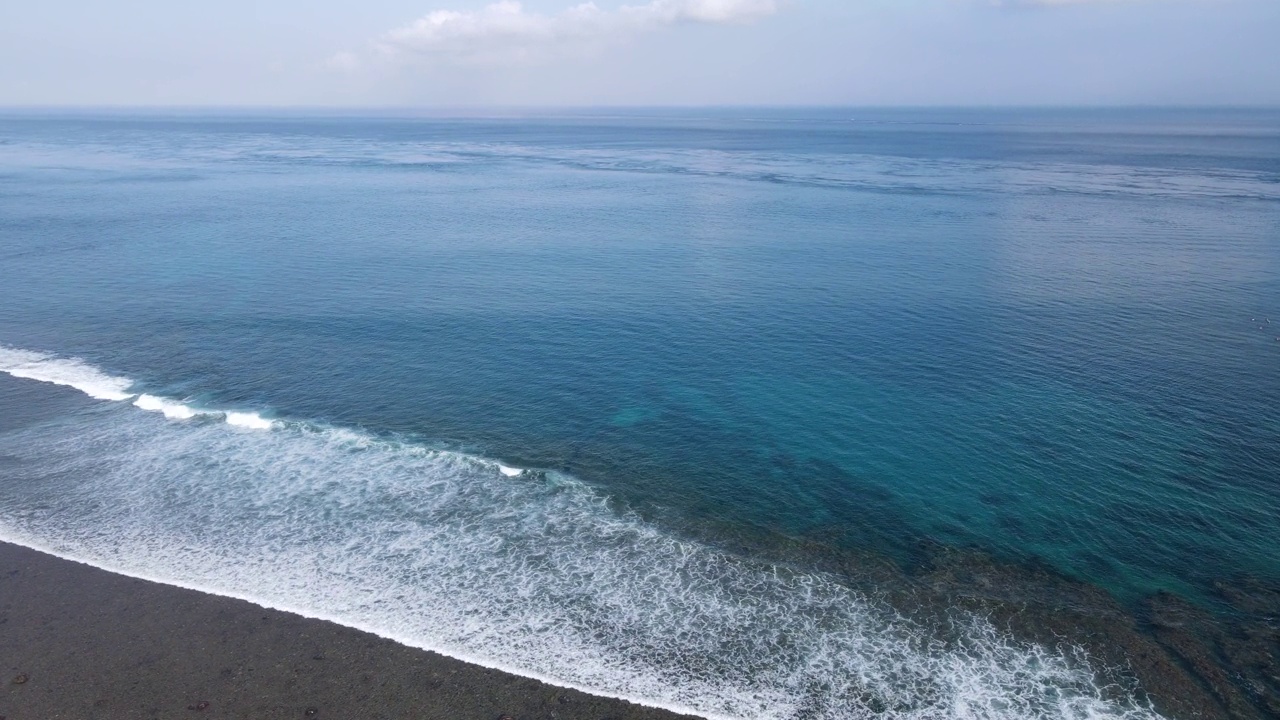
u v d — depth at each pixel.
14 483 27.67
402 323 44.94
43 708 17.86
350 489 27.64
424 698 18.25
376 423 32.72
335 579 22.69
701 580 22.92
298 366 38.59
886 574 23.28
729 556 24.08
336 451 30.31
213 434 31.59
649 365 38.97
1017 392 35.34
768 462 29.75
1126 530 25.31
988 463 29.47
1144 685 19.00
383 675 18.95
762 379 37.19
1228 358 38.91
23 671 18.92
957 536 25.16
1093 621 21.27
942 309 47.16
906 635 20.73
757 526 25.72
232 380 36.81
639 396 35.47
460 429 32.25
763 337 42.66
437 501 26.97
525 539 24.86
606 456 30.14
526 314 46.53
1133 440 30.84
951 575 23.23
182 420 32.75
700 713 18.11
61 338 41.97
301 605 21.50
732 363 39.12
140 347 40.78
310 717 17.64
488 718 17.70
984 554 24.23
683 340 42.28
